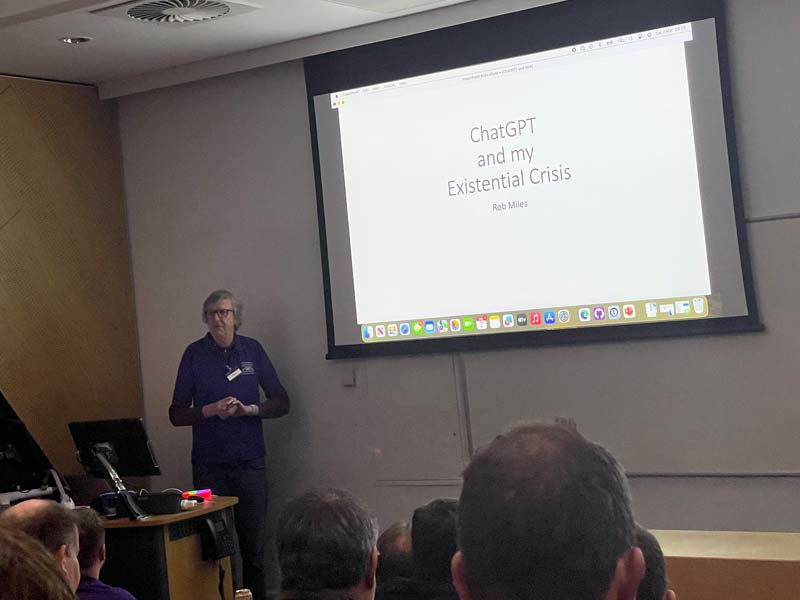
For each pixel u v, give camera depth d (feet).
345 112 16.89
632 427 14.89
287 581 5.56
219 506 14.05
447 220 16.20
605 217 15.01
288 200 17.84
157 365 19.29
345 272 17.02
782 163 13.87
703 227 14.30
